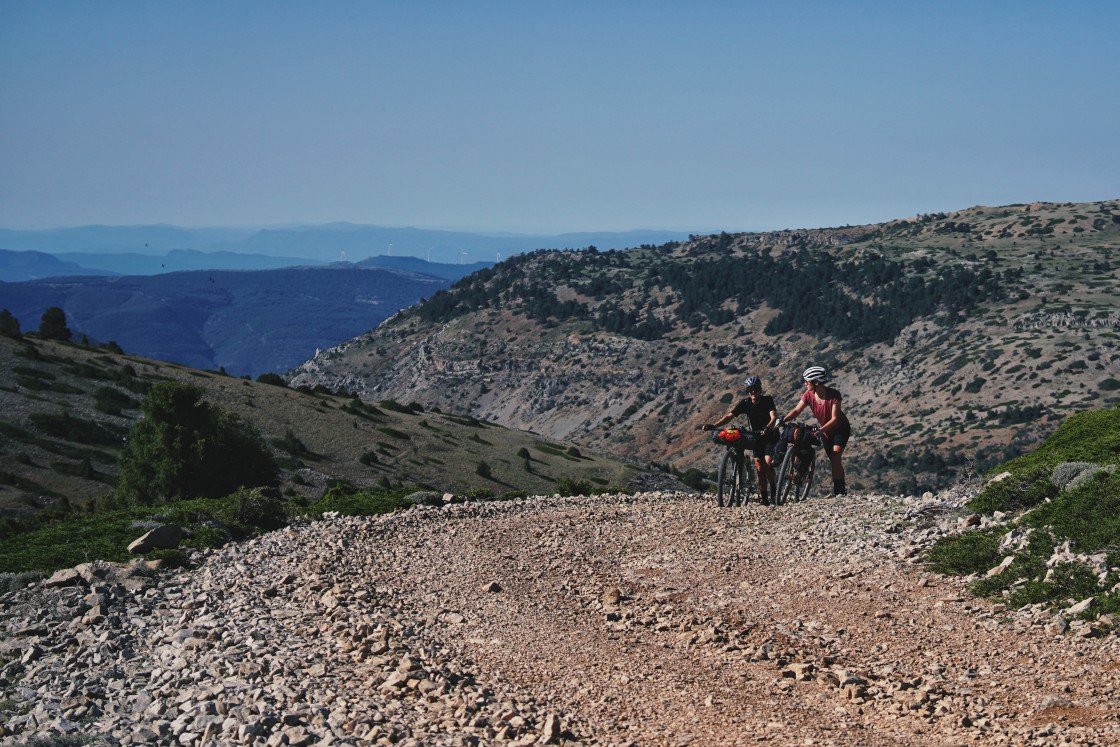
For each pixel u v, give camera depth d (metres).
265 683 7.67
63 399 78.44
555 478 90.75
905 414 179.00
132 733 6.87
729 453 14.71
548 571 11.52
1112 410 14.68
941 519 11.54
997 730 5.90
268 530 15.68
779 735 6.05
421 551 13.13
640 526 13.91
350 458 82.69
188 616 10.21
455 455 92.19
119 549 13.75
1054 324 193.75
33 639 9.80
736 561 11.20
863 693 6.77
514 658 8.21
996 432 153.12
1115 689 6.30
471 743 6.05
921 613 8.57
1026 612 8.05
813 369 14.16
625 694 7.09
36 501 58.16
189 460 43.81
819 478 113.62
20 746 6.76
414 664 7.77
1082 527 9.23
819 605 9.18
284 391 103.12
